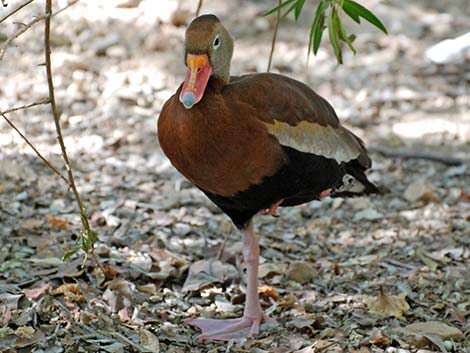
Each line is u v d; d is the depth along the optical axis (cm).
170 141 855
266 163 855
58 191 1259
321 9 886
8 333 848
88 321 891
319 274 1077
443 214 1264
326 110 934
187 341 895
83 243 880
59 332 860
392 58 1825
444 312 976
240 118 838
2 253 1048
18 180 1278
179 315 953
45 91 1564
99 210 1213
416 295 1013
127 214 1209
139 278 1020
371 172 1399
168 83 1655
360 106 1634
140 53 1755
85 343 845
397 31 1934
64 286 952
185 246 1132
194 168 859
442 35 1928
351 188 1005
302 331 920
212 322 926
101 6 1873
